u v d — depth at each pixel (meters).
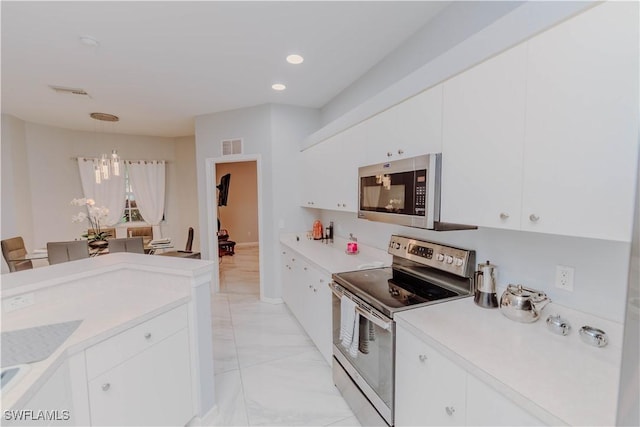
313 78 2.98
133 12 1.89
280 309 3.72
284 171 3.84
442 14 1.91
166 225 6.36
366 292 1.80
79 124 4.98
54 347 1.18
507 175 1.16
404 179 1.69
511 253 1.54
